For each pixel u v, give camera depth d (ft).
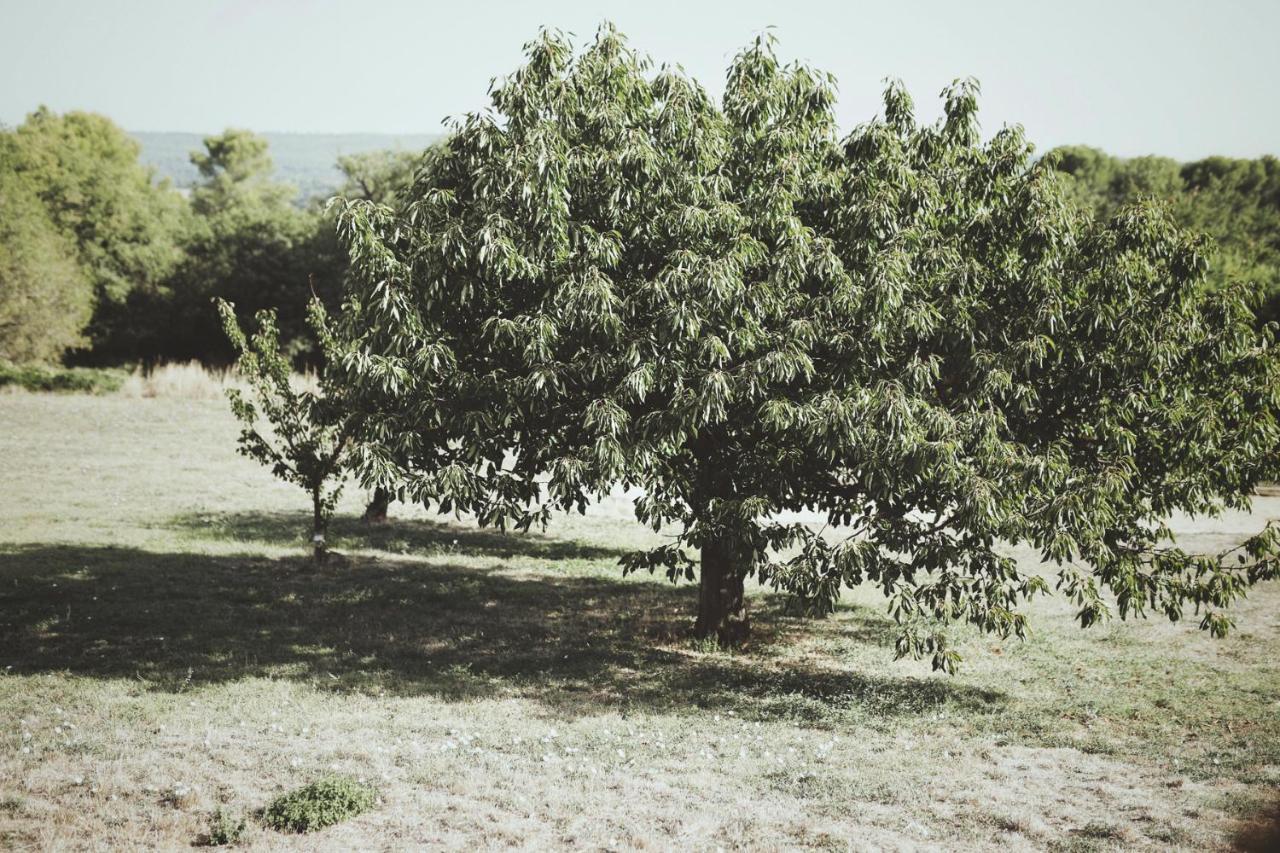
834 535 74.69
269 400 57.88
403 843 24.43
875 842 25.66
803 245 35.24
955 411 36.78
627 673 42.16
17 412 119.96
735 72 41.39
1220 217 193.77
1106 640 50.57
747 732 34.71
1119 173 217.15
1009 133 39.47
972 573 37.55
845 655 47.11
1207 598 36.91
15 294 164.04
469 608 52.29
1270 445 36.27
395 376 34.78
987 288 38.55
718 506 38.11
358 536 69.82
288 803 25.43
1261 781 30.76
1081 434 38.75
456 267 35.65
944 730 35.65
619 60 39.55
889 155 38.93
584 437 38.27
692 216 35.42
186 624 45.50
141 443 105.91
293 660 41.24
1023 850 25.39
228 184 364.99
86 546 60.03
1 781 26.78
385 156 226.17
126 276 224.94
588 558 67.31
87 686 35.94
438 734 32.89
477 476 38.70
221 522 71.05
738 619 48.11
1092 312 35.50
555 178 34.73
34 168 240.73
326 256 218.79
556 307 35.55
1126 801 28.99
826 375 36.99
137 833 24.22
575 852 24.40
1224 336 36.27
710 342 33.68
